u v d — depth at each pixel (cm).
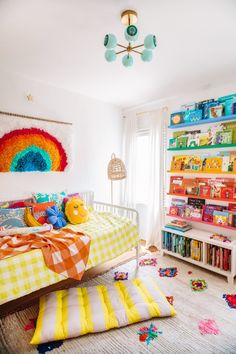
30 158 276
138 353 154
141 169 390
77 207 277
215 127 279
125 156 394
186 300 211
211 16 155
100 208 370
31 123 275
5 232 215
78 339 165
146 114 368
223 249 249
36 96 282
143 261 294
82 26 168
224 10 149
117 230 250
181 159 317
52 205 273
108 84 292
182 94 324
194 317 188
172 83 286
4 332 173
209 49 202
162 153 341
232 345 159
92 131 353
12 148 261
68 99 317
